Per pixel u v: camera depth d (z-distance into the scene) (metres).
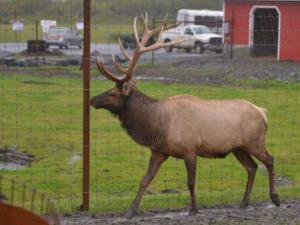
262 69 112.75
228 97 83.00
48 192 40.91
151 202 35.25
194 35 154.00
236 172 46.69
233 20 136.25
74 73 105.81
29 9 146.00
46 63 116.88
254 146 34.00
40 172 46.72
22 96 81.19
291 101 80.44
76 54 134.12
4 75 101.56
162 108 32.81
